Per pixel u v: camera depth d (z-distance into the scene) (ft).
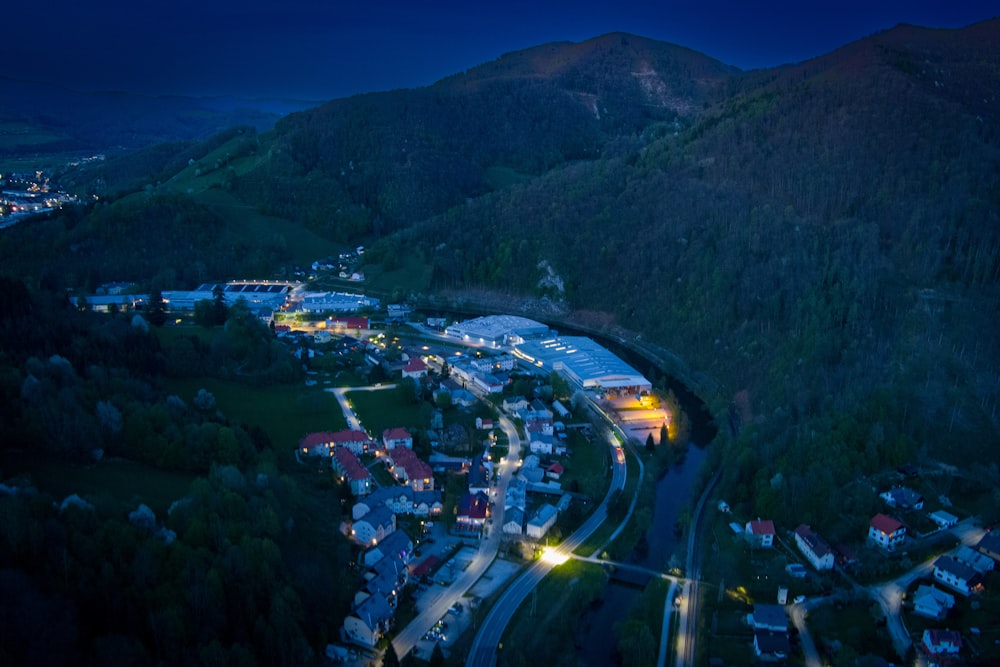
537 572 593.83
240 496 546.26
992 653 493.77
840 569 591.37
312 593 511.40
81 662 404.57
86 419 601.21
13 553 435.53
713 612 545.44
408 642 509.35
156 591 450.30
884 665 467.93
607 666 505.66
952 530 635.66
